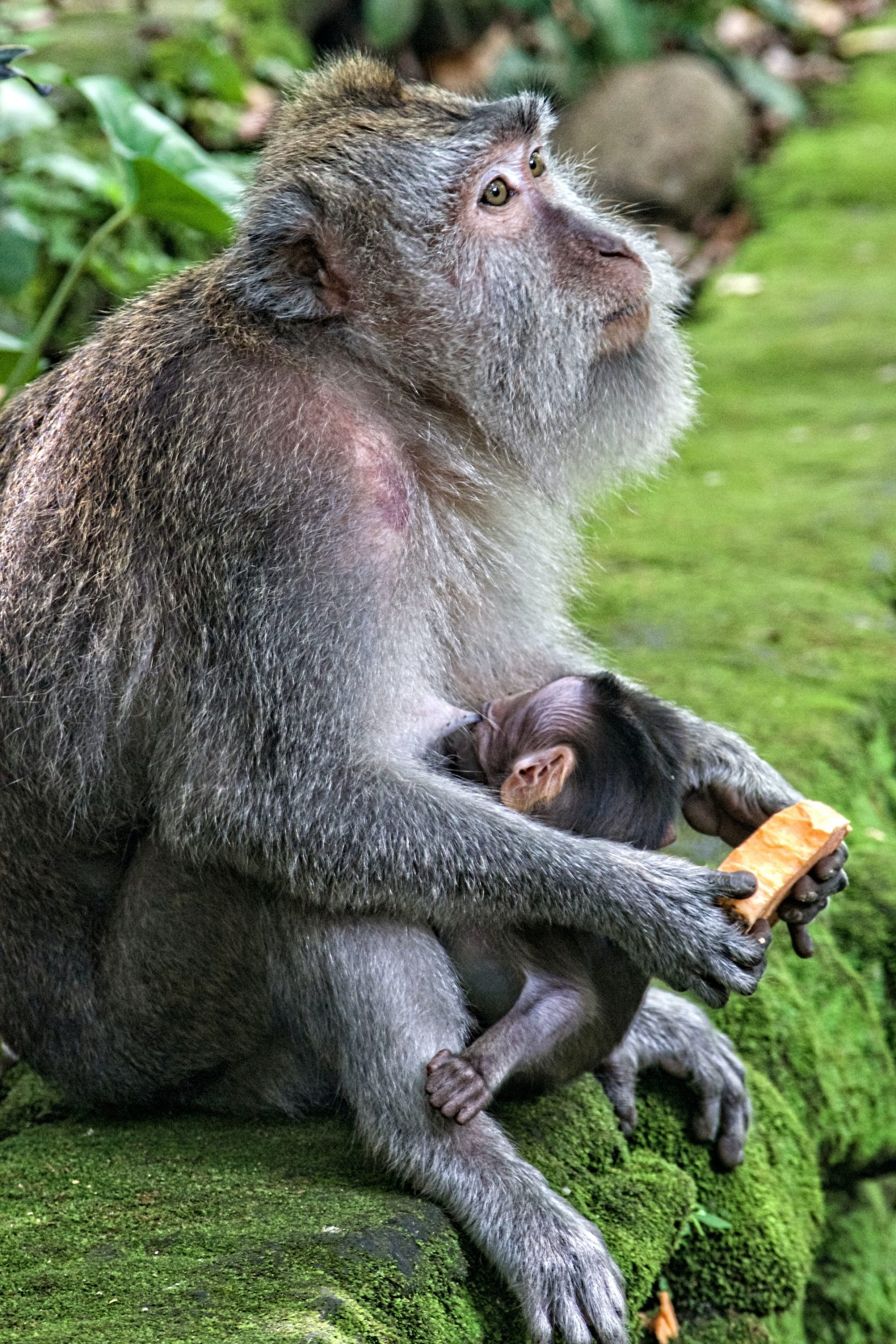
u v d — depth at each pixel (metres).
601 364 7.84
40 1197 6.89
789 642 12.65
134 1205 6.72
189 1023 7.50
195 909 7.31
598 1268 6.42
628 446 8.03
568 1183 7.16
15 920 7.66
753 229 25.34
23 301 15.95
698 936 6.88
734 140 25.70
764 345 20.52
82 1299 5.89
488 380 7.62
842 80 30.86
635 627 12.98
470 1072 6.66
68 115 17.70
